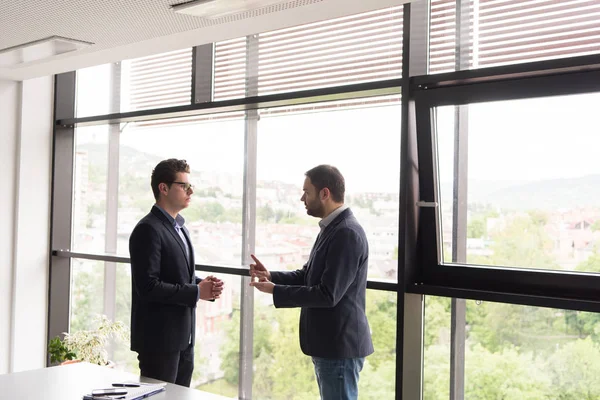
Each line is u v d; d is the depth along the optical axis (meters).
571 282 2.95
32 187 5.59
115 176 5.36
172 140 4.91
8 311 5.53
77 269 5.67
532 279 3.07
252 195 4.37
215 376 4.56
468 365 3.36
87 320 5.57
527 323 3.15
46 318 5.69
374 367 3.69
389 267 3.65
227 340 4.49
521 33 3.19
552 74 2.95
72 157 5.75
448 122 3.33
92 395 2.37
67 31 3.61
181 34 3.82
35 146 5.60
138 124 5.17
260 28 3.70
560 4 3.06
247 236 4.39
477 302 3.32
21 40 3.84
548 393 3.09
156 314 3.38
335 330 3.13
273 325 4.24
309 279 3.23
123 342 5.25
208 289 3.41
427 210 3.42
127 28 3.53
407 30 3.38
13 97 5.52
